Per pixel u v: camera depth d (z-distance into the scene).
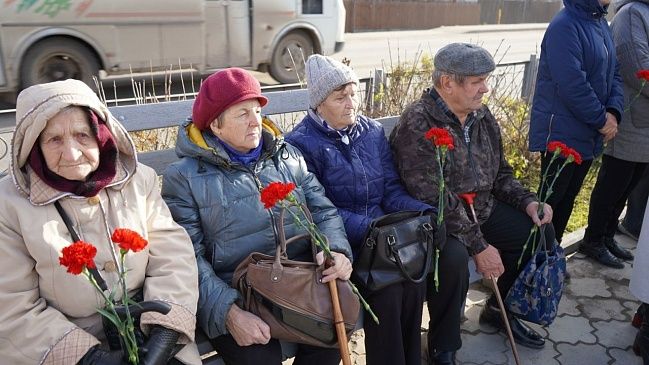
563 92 2.74
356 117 2.45
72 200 1.67
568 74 2.70
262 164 2.08
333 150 2.35
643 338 2.39
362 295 2.08
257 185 2.03
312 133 2.38
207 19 6.91
